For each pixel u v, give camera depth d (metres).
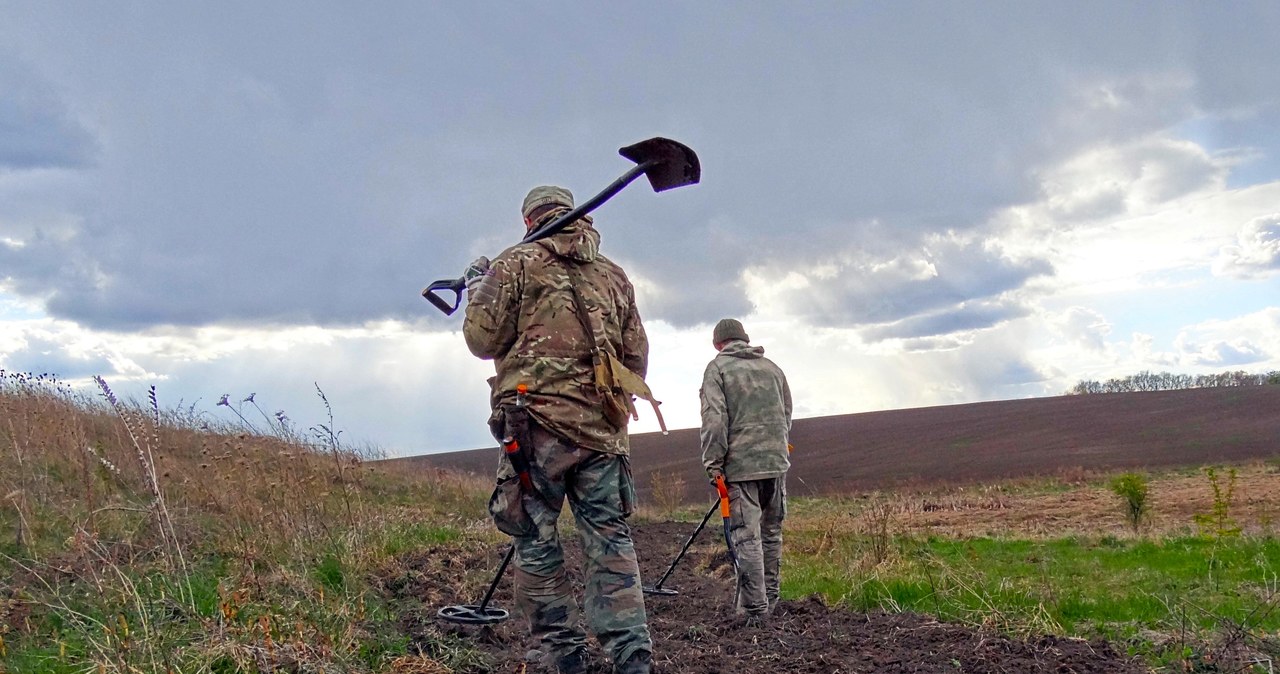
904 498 21.78
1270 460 26.33
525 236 4.23
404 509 11.55
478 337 3.91
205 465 7.96
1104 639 4.96
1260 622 5.46
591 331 3.95
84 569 5.20
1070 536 12.10
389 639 4.77
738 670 4.44
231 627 4.31
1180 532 11.91
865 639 5.06
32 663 4.16
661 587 7.40
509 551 5.00
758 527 5.95
